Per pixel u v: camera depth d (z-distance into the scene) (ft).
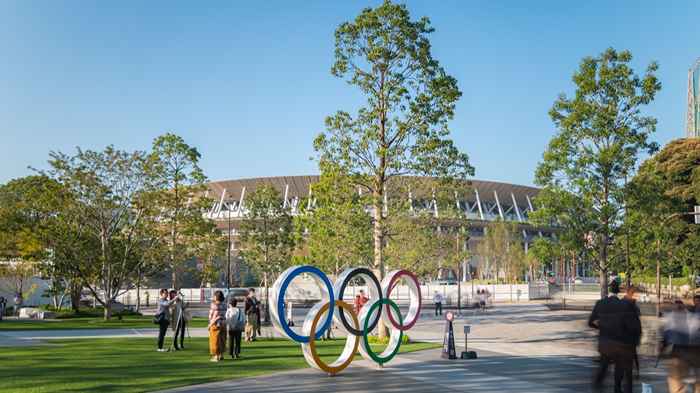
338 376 53.16
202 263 154.30
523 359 66.80
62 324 123.13
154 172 138.72
